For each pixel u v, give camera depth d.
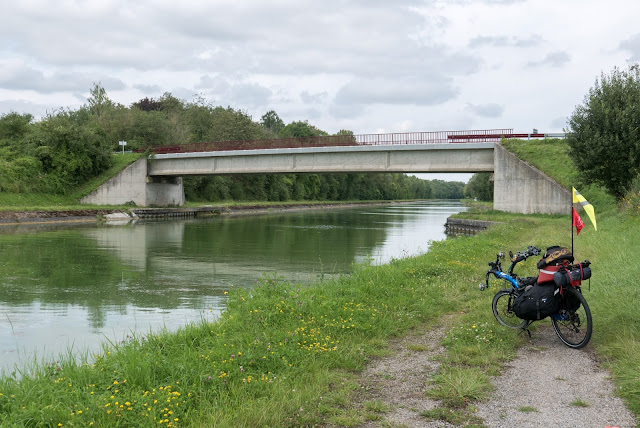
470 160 40.47
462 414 4.72
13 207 44.34
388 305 9.42
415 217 66.25
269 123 136.12
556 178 35.78
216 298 14.00
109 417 4.66
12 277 17.31
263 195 95.25
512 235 24.03
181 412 4.84
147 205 60.69
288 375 5.79
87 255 23.27
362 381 5.74
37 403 5.11
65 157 55.12
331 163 45.81
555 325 7.18
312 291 10.70
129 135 67.31
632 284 8.80
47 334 10.29
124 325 10.99
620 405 4.80
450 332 7.62
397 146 41.94
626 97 28.20
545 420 4.54
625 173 28.03
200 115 90.94
